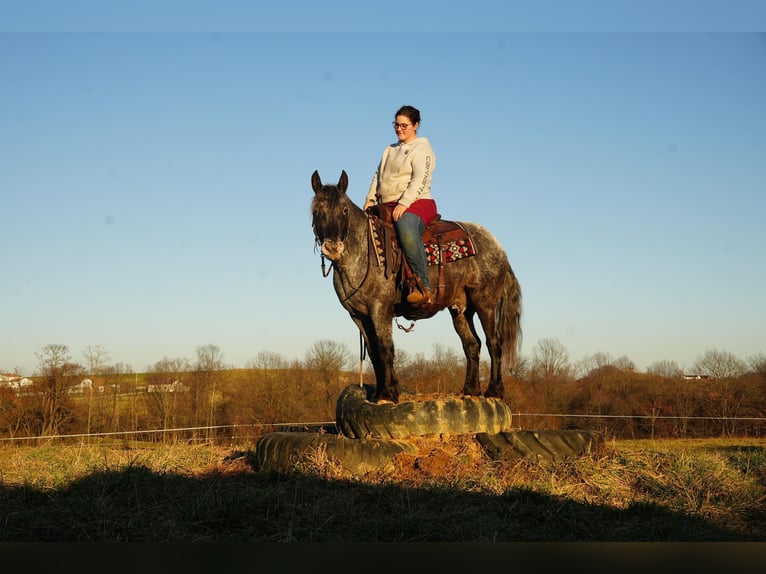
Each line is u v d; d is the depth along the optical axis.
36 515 5.15
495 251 7.79
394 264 6.82
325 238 6.43
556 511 5.23
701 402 22.48
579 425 22.05
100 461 7.18
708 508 5.60
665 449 8.31
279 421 22.53
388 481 5.86
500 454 6.71
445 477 6.06
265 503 5.30
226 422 22.27
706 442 13.62
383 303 6.87
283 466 6.44
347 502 5.30
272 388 23.66
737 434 20.59
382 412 6.77
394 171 7.14
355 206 6.84
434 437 6.80
